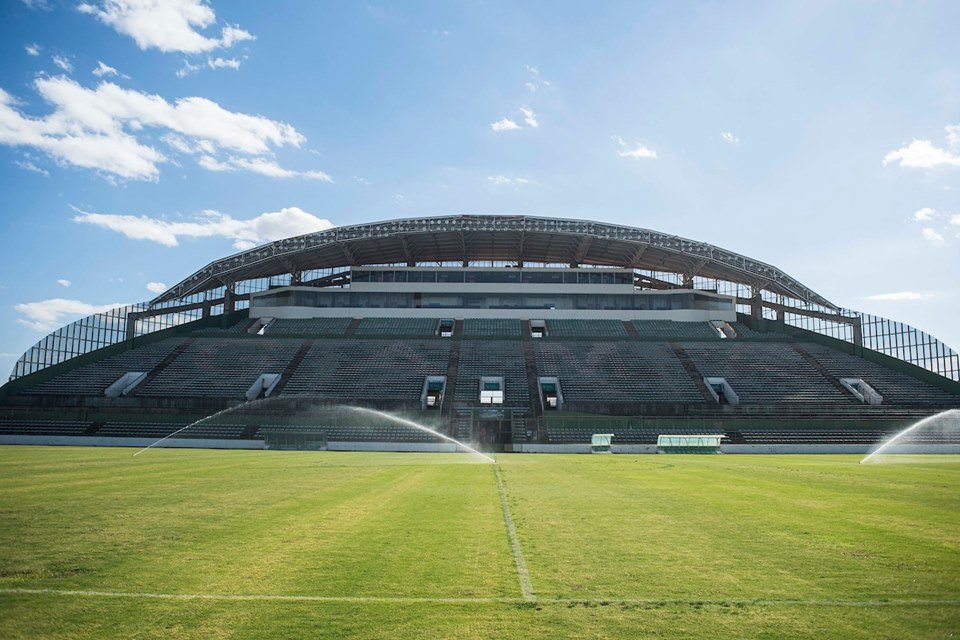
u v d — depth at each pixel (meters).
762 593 8.73
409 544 11.69
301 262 85.00
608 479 25.62
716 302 86.19
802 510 16.27
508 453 52.53
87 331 72.00
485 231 75.31
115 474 25.48
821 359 73.69
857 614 7.88
